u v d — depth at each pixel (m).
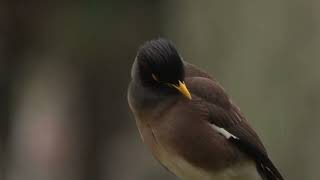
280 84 14.86
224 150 10.20
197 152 10.10
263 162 10.55
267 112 14.90
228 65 15.58
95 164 25.95
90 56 22.69
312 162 14.49
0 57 22.66
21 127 29.56
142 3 21.81
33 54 23.03
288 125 14.72
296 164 14.59
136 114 10.30
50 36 22.38
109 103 25.16
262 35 15.09
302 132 14.60
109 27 21.86
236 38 15.48
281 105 14.81
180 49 17.25
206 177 10.26
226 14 15.69
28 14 22.27
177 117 10.05
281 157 14.67
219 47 15.77
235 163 10.33
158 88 10.09
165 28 21.44
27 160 28.95
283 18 14.86
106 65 23.47
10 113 23.00
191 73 10.55
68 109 27.55
